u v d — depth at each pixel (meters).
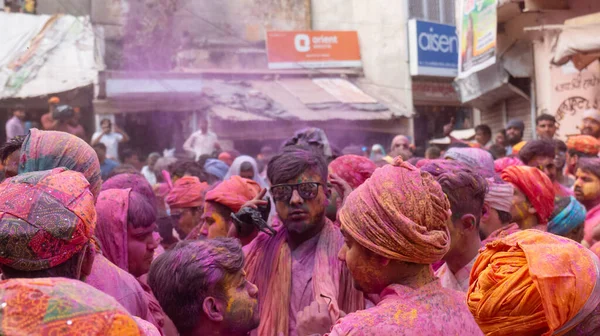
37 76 12.41
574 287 1.28
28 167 1.82
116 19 12.88
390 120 16.22
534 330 1.33
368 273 1.65
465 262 2.13
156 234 2.58
